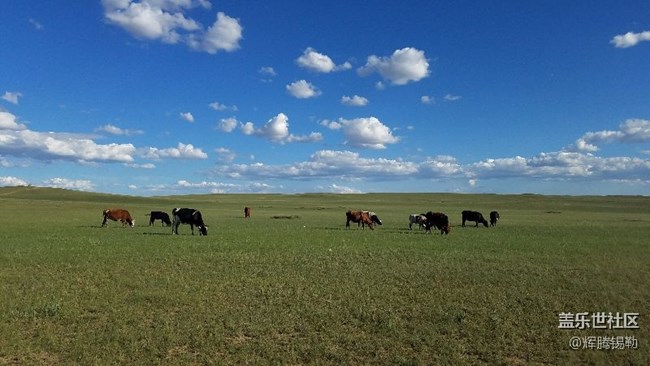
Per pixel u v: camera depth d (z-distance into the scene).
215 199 146.12
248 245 27.66
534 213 77.31
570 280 18.47
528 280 18.56
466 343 12.48
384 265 21.42
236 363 11.20
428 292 16.80
